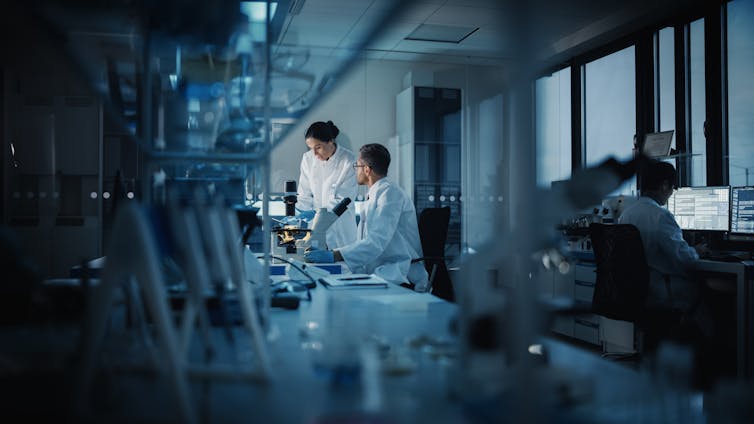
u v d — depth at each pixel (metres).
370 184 3.29
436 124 6.71
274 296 1.57
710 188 3.71
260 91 1.24
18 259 1.14
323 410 0.70
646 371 0.76
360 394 0.77
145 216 0.77
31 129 4.16
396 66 6.88
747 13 4.40
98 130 4.23
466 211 6.69
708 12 4.66
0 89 4.02
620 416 0.67
